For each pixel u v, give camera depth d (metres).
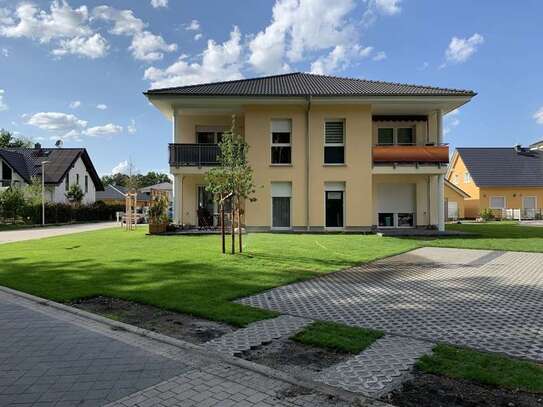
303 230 18.59
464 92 17.69
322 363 4.07
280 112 18.84
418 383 3.58
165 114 21.19
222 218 11.41
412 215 19.97
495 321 5.33
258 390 3.56
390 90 18.70
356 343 4.53
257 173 18.77
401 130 20.50
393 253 11.35
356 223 18.66
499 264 9.70
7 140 74.69
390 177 19.91
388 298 6.58
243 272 8.63
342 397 3.38
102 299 6.75
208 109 19.34
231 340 4.77
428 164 18.39
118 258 10.76
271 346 4.56
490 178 42.03
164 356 4.38
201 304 6.17
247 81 21.23
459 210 39.94
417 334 4.86
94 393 3.56
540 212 40.59
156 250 12.19
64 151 44.97
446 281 7.82
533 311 5.78
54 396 3.51
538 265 9.55
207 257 10.62
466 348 4.36
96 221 42.22
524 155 44.19
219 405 3.31
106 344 4.77
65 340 4.92
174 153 18.31
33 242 15.75
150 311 6.03
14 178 39.66
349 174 18.70
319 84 20.38
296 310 5.94
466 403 3.23
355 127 18.73
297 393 3.49
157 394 3.52
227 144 11.43
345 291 7.05
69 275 8.64
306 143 18.84
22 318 5.85
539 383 3.50
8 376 3.94
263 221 18.69
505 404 3.20
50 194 40.16
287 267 9.20
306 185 18.81
